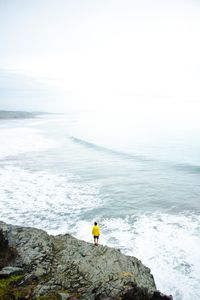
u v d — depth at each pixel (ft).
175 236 59.31
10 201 80.48
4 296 29.84
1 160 133.18
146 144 182.50
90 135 225.15
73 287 33.81
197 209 74.18
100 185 96.17
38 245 42.83
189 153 151.84
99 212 72.79
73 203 79.25
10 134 223.10
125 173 111.65
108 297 31.63
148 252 52.85
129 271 38.65
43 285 33.22
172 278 44.93
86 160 134.82
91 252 42.78
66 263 39.34
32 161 131.95
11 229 46.73
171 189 91.04
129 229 62.90
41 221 67.21
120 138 209.26
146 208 75.46
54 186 94.94
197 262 49.44
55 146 172.35
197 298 40.40
